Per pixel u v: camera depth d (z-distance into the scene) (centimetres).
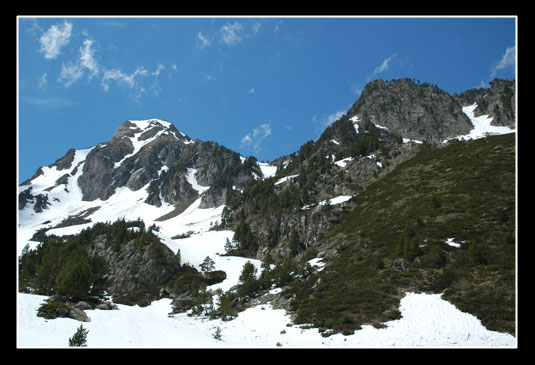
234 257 10806
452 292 3856
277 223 11100
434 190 7138
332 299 4619
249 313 5353
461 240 4888
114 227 11819
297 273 6178
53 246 9825
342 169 11850
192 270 9706
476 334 3044
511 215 5041
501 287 3616
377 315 3844
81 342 2817
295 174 18612
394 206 7319
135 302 7919
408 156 10569
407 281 4400
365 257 5675
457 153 8831
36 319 3253
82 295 5134
